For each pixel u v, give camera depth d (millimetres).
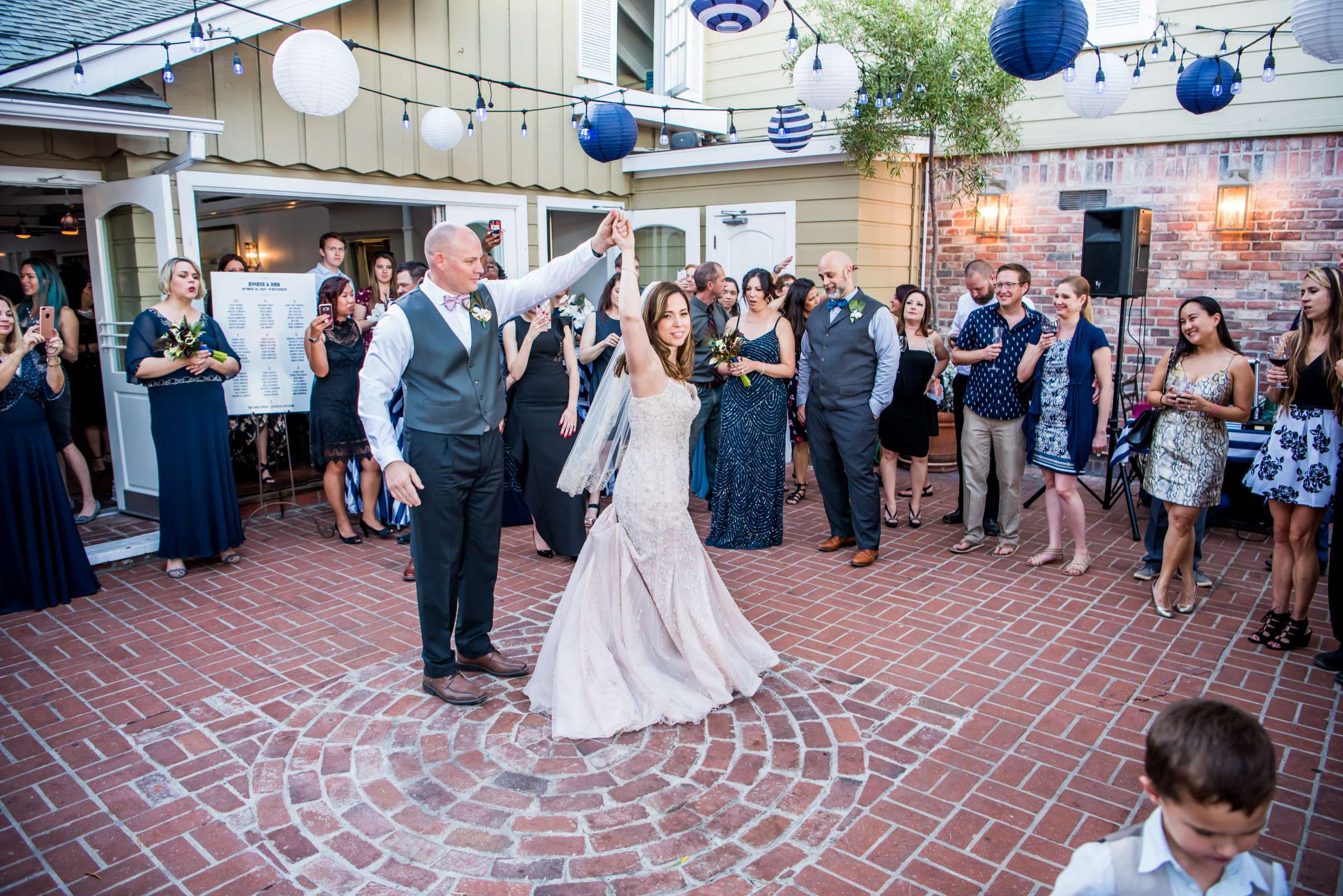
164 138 6031
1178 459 4324
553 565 5418
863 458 5207
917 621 4434
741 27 4738
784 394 5652
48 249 11469
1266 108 6801
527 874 2539
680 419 3471
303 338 6230
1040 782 2990
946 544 5812
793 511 6711
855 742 3254
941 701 3580
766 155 8188
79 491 7133
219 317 5922
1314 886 2467
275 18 6227
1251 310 7082
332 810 2865
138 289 5961
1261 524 5953
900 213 8461
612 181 9281
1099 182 7676
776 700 3590
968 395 5438
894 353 5066
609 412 3732
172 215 5609
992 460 6074
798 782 2992
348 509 6852
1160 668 3881
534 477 5367
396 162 7391
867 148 7355
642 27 10094
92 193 6094
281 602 4785
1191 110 5992
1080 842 2666
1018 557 5520
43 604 4707
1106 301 7711
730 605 3744
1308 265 6789
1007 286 5086
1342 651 3820
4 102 4820
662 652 3561
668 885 2486
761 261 8586
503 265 8391
